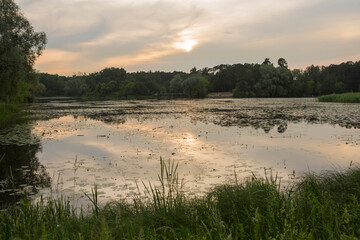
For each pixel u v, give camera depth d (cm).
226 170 786
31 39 2883
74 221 421
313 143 1173
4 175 774
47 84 11938
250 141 1229
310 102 4719
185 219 416
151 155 988
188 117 2330
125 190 641
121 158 951
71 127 1778
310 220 355
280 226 351
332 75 9175
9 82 2672
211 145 1148
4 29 2469
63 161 922
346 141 1209
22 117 2448
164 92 11231
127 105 4497
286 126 1692
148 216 424
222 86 10506
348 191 494
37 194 623
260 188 492
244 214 416
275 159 910
